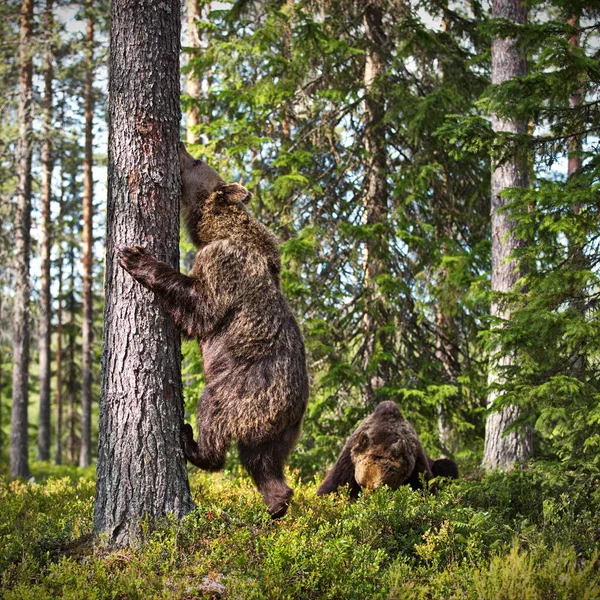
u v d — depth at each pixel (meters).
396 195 14.24
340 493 7.65
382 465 7.74
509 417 11.47
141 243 6.21
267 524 5.93
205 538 5.73
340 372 13.41
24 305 21.61
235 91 14.86
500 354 9.27
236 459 12.75
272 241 6.96
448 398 14.30
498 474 9.09
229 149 14.15
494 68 12.77
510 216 9.38
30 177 21.59
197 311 6.16
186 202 7.13
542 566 5.43
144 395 6.06
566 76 8.91
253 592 4.75
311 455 13.60
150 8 6.29
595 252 8.94
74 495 8.58
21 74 21.52
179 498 6.09
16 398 21.53
